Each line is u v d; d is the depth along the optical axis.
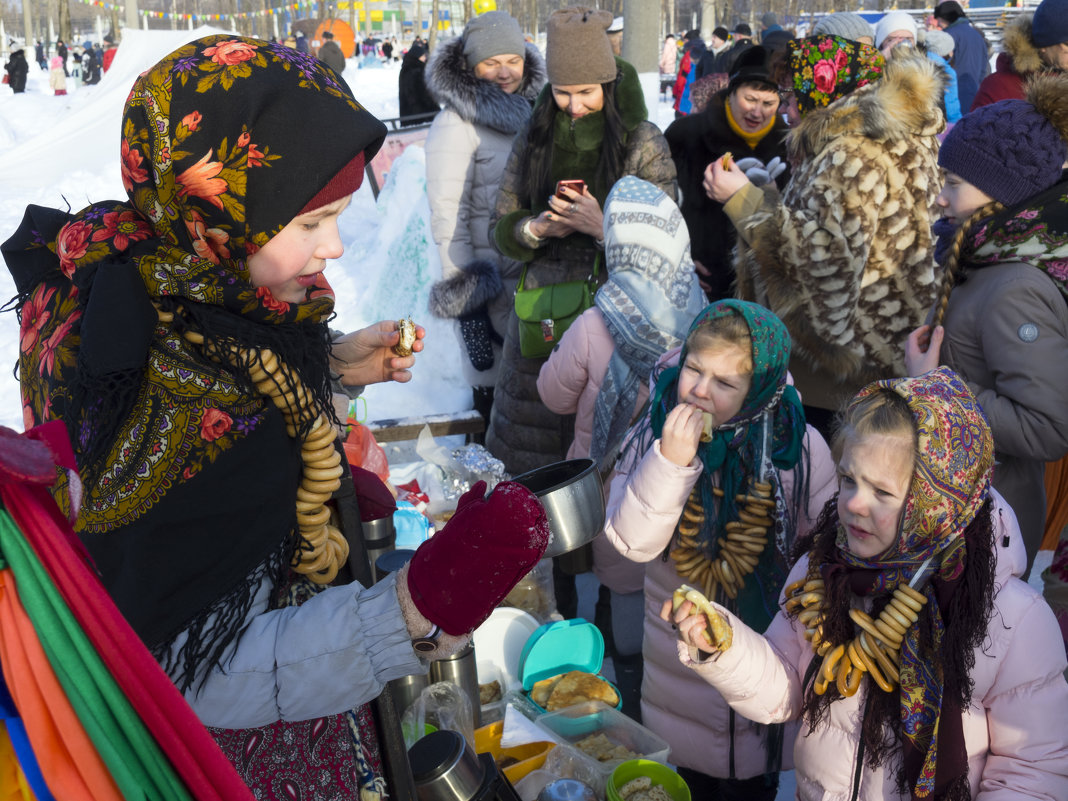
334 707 1.00
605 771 1.87
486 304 3.99
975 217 2.28
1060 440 2.16
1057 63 3.43
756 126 3.95
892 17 5.21
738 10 36.22
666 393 2.24
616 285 2.73
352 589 1.02
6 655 0.67
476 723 1.97
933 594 1.49
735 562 2.03
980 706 1.54
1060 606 2.36
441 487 2.95
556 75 3.16
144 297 0.96
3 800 0.69
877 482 1.47
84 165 11.24
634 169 3.26
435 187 3.94
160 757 0.72
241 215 1.00
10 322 5.88
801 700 1.68
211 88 0.99
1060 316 2.18
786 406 2.07
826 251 2.71
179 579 0.96
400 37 56.03
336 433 1.17
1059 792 1.48
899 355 2.84
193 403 0.97
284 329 1.03
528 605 2.57
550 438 3.42
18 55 26.92
